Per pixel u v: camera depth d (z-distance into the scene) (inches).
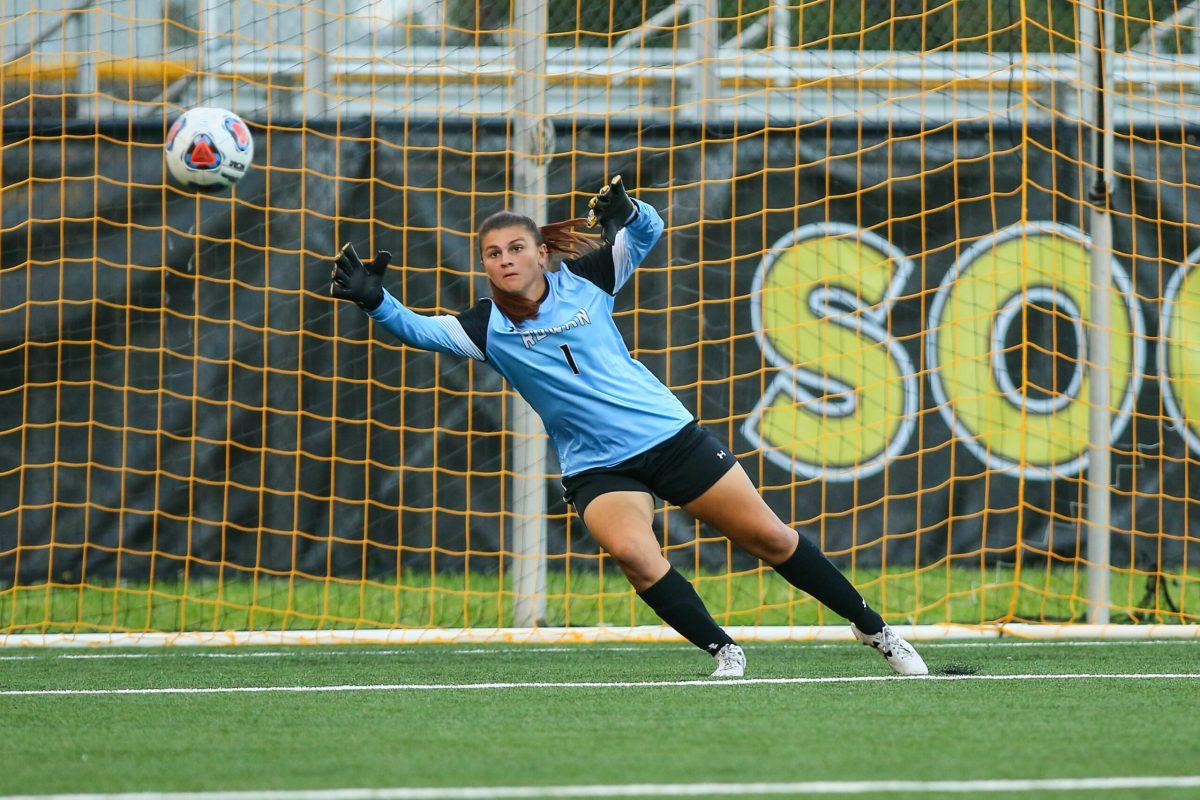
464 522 1239.5
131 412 1214.9
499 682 783.1
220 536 1218.6
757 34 1497.3
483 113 1234.0
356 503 1227.9
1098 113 1147.3
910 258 1253.7
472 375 1242.0
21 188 1208.2
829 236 1250.0
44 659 940.6
